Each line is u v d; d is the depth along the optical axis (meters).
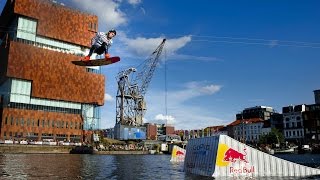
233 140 31.30
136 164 56.44
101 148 132.12
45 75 157.00
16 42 150.38
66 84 162.88
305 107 175.75
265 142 160.50
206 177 30.23
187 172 37.12
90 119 170.88
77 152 131.62
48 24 163.75
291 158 85.12
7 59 148.75
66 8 171.25
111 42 25.38
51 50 160.75
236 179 28.16
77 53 173.25
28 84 153.88
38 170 38.69
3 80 158.25
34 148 123.75
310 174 31.73
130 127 168.12
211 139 32.69
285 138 184.38
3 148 118.19
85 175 33.81
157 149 151.75
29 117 151.38
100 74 175.00
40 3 161.62
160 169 43.72
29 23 159.38
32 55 154.38
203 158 33.62
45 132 155.00
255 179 28.14
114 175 34.72
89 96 169.50
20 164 49.56
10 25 168.25
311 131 166.25
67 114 163.62
